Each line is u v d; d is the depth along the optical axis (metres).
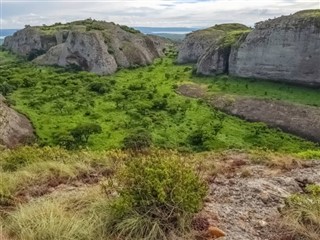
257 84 91.50
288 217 7.10
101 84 89.56
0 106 56.91
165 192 6.81
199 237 6.57
